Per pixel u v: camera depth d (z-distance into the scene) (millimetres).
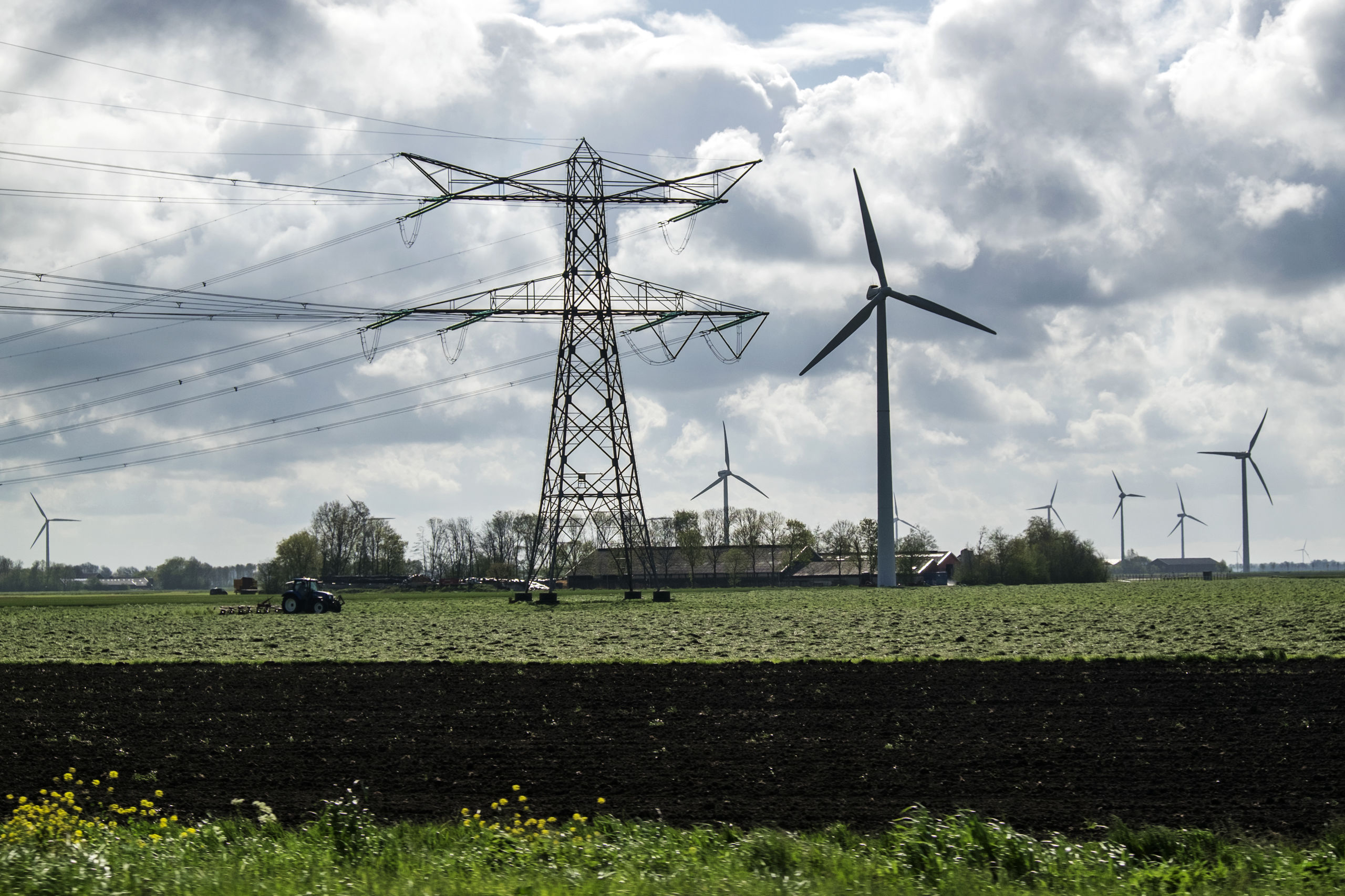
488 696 32500
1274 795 18984
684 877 12273
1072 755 22547
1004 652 43594
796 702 30484
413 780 21078
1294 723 25781
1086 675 35094
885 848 14164
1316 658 38312
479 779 21062
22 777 21750
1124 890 12156
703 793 19766
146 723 28172
